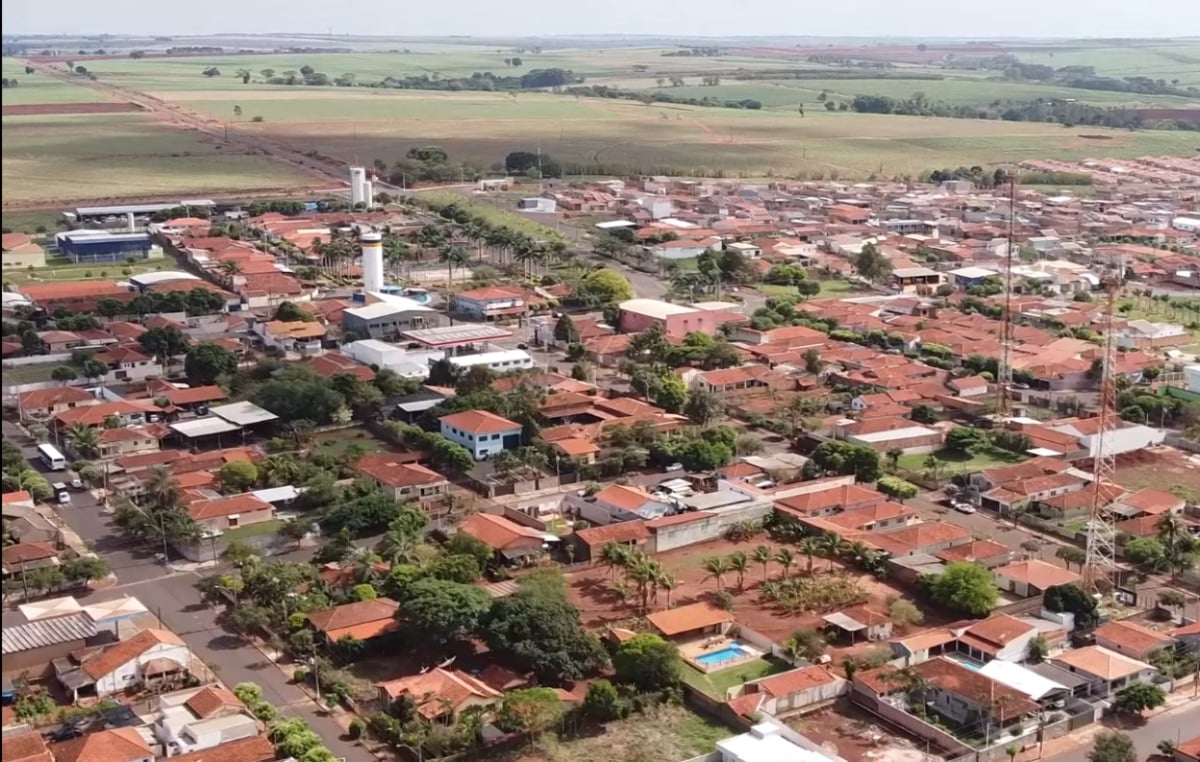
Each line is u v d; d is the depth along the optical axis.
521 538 183.50
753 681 147.75
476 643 158.00
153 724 138.75
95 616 159.38
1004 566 180.50
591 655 150.75
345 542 183.75
